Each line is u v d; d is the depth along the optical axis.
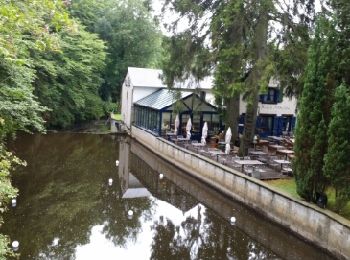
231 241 14.01
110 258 12.20
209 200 19.47
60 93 38.69
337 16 13.62
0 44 5.38
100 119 50.59
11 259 11.61
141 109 36.28
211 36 21.45
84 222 15.27
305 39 19.89
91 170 24.12
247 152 22.39
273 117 32.28
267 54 19.25
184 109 30.94
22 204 16.81
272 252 13.13
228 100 26.77
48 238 13.45
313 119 13.36
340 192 12.68
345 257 11.62
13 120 16.97
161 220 16.08
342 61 13.20
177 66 23.33
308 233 13.38
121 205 17.81
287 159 21.91
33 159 25.86
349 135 12.12
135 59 55.47
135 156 29.66
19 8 5.25
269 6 18.48
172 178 23.73
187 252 12.87
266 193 15.86
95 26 52.59
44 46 5.59
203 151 24.25
